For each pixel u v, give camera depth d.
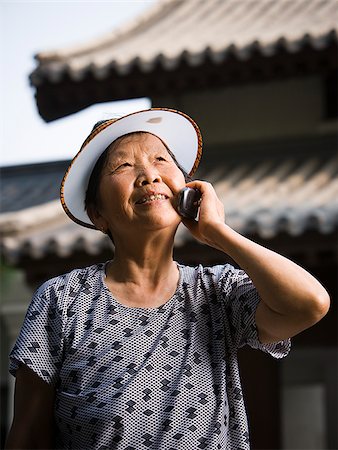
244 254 1.97
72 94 8.18
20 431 2.02
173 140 2.21
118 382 1.90
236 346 2.05
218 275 2.12
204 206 2.09
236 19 9.43
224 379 1.96
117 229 2.06
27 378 2.02
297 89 9.09
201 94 9.23
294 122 9.06
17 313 8.77
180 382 1.91
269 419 7.38
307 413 16.03
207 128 9.21
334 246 6.62
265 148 8.99
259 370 7.43
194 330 1.99
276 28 8.92
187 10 9.80
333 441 13.59
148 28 9.33
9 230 7.23
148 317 1.99
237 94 9.19
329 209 6.79
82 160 2.15
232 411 2.00
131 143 2.11
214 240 2.04
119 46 8.70
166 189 2.07
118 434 1.86
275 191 7.91
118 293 2.05
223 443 1.92
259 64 7.89
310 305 1.90
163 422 1.87
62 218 7.66
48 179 10.54
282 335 1.99
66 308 2.02
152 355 1.93
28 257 7.22
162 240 2.04
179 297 2.04
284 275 1.92
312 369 13.85
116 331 1.97
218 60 7.81
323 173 8.28
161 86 8.13
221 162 8.84
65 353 1.98
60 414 1.95
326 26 8.66
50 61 8.11
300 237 6.66
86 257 7.12
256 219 6.66
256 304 2.02
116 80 8.02
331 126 8.94
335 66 7.93
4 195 10.13
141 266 2.05
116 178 2.06
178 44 8.55
